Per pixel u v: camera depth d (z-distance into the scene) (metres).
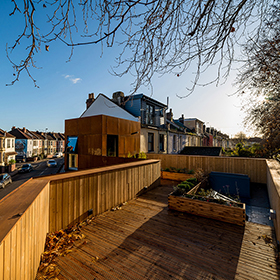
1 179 18.88
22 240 1.80
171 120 22.55
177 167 9.52
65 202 3.63
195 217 4.41
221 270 2.57
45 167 38.53
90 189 4.24
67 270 2.53
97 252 2.96
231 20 1.91
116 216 4.43
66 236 3.36
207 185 7.34
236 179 6.70
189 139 23.89
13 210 1.89
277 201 3.19
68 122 11.84
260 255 2.92
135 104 15.27
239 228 3.86
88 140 10.27
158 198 5.88
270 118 5.64
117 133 10.49
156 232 3.66
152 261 2.75
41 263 2.60
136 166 6.03
